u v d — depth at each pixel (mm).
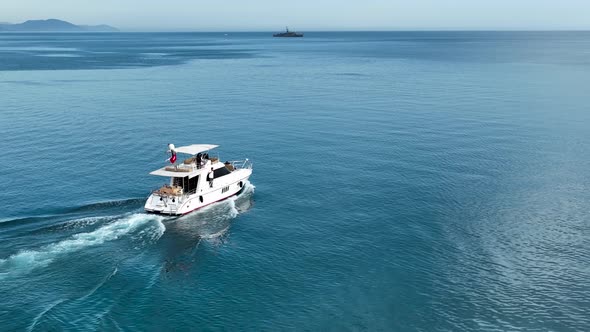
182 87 129875
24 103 100625
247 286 34531
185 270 36312
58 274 34406
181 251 39188
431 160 64188
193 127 82125
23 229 41062
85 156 64562
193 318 30781
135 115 91125
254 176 58000
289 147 70312
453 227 44312
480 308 32312
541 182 56281
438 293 33906
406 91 124875
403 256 38969
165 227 43031
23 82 132625
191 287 34062
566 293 34000
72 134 75875
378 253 39469
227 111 96125
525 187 54625
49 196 50062
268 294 33625
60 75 151750
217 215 46594
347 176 57906
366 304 32594
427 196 51719
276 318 31047
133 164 61625
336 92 122812
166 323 30188
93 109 96125
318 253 39438
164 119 88000
